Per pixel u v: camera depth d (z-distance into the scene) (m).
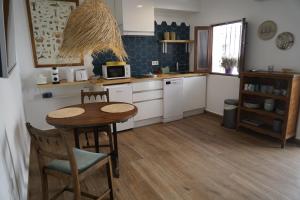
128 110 2.26
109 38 1.84
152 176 2.33
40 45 3.36
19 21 3.18
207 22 4.29
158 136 3.42
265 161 2.58
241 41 3.51
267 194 1.99
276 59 3.20
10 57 1.50
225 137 3.34
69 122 1.92
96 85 3.41
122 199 1.97
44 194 1.72
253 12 3.43
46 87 3.32
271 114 3.06
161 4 3.94
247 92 3.32
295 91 2.83
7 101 1.78
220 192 2.04
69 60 3.59
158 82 3.86
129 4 3.54
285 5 3.00
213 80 4.34
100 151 2.95
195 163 2.58
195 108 4.45
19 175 1.85
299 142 3.02
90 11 1.77
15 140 1.94
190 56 4.76
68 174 1.58
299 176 2.26
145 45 4.27
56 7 3.37
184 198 1.97
